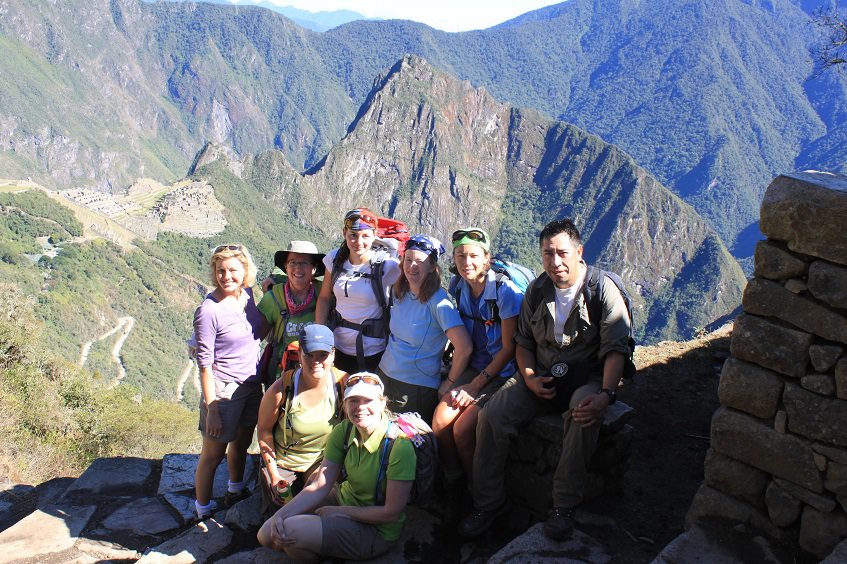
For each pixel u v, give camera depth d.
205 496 5.44
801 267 3.59
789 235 3.62
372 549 4.39
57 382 14.32
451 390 4.96
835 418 3.51
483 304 5.08
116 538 5.26
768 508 3.81
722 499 4.02
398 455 4.33
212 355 5.26
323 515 4.36
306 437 4.93
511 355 4.99
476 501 4.71
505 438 4.61
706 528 3.96
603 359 4.59
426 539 4.67
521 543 4.30
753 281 3.80
